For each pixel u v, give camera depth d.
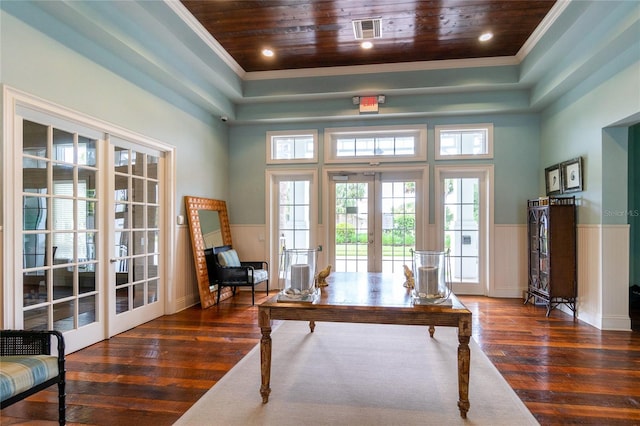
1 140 2.53
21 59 2.64
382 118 5.61
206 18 3.86
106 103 3.44
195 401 2.33
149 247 4.21
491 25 3.98
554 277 4.34
